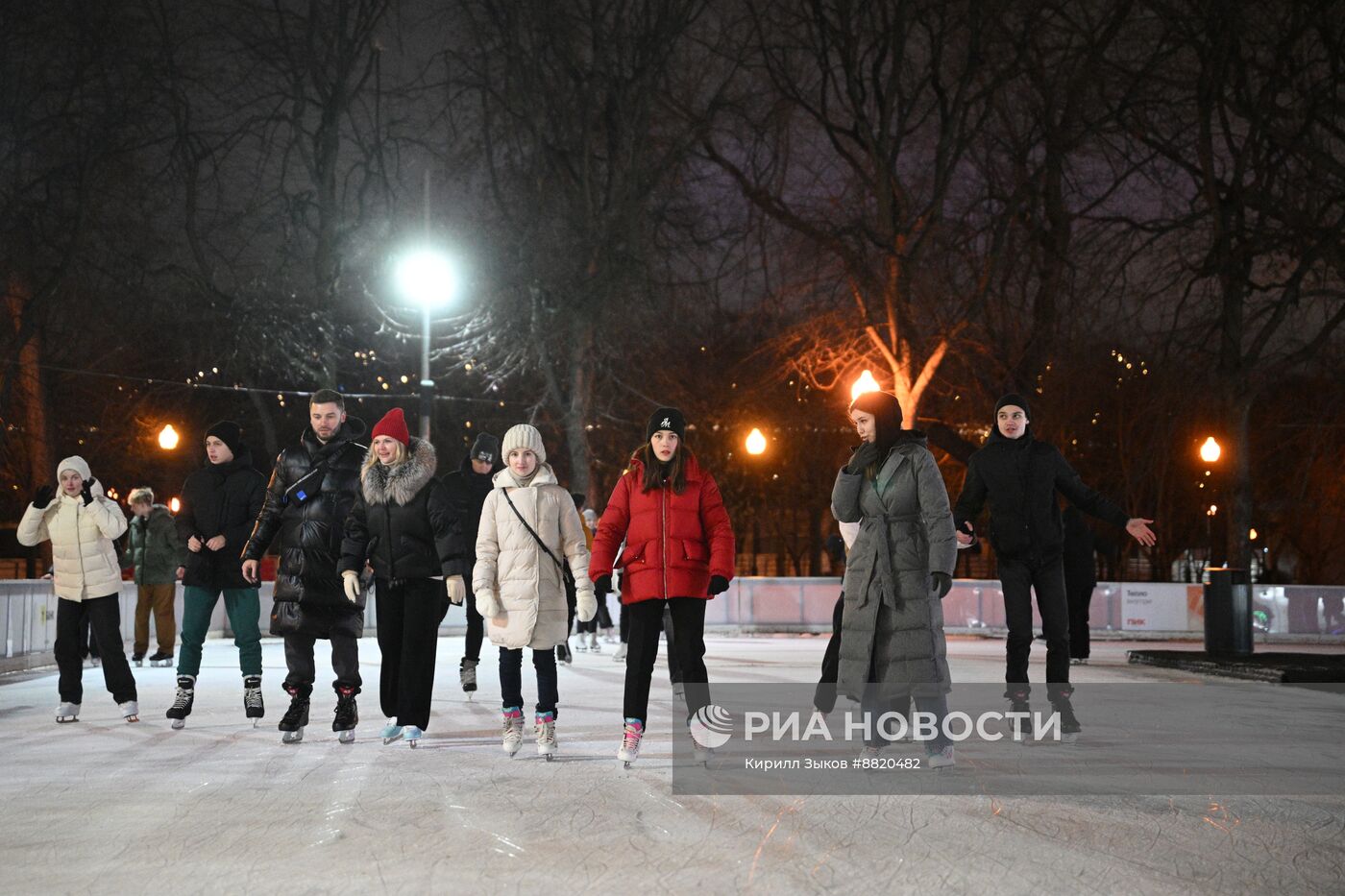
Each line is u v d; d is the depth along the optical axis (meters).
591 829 5.93
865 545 7.38
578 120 32.66
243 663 9.77
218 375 37.59
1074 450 40.09
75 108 30.94
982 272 29.75
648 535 7.64
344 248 34.47
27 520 9.99
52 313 33.31
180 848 5.59
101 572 10.17
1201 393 27.91
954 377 31.64
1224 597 16.23
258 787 7.05
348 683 8.80
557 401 33.91
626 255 32.59
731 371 41.09
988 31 28.44
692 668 7.59
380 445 8.52
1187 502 44.78
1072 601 15.47
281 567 8.84
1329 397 32.31
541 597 8.05
